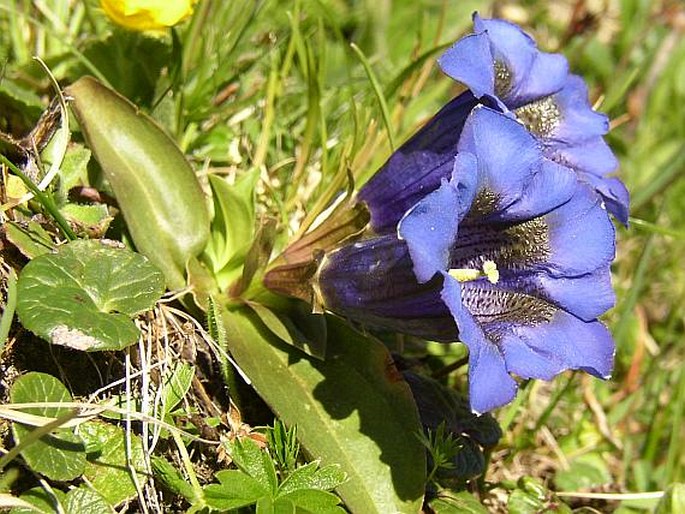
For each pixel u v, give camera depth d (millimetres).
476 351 103
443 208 103
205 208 137
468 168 108
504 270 124
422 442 125
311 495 113
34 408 107
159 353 125
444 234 103
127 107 134
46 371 117
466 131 113
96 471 112
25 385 107
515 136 115
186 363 126
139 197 133
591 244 121
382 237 120
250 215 139
